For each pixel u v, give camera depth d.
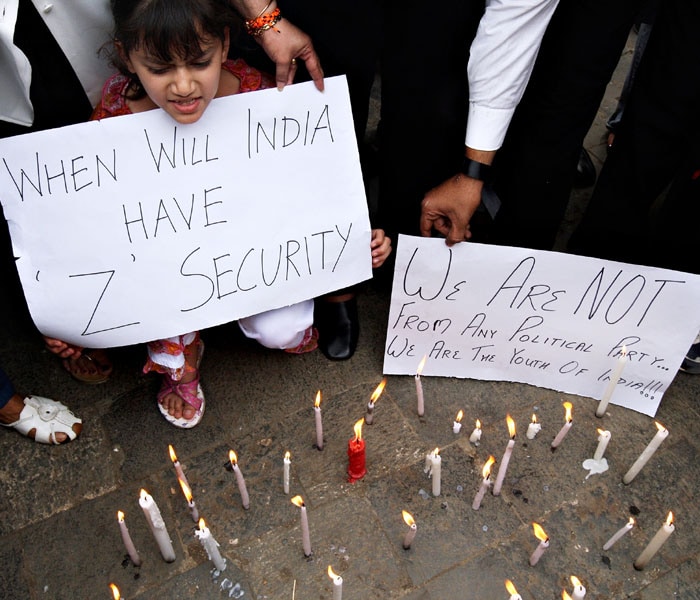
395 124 2.01
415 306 2.04
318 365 2.25
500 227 2.39
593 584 1.75
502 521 1.86
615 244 2.38
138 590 1.73
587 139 3.08
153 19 1.34
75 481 1.95
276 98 1.64
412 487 1.93
